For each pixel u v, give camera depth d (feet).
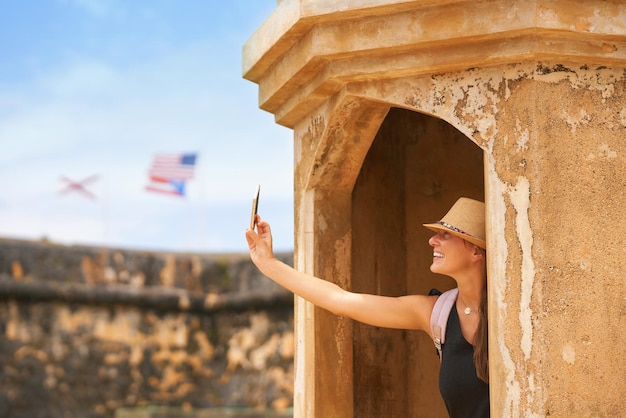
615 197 8.48
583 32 8.30
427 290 12.34
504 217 8.47
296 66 9.89
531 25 8.22
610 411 8.18
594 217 8.41
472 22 8.47
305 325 10.63
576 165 8.45
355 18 9.04
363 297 9.79
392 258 12.07
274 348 49.37
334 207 10.95
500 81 8.65
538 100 8.47
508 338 8.33
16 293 46.09
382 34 8.91
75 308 48.08
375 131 10.38
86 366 47.96
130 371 48.93
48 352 47.21
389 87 9.34
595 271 8.34
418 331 12.12
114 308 48.96
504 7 8.36
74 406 47.34
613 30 8.34
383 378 11.60
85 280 47.96
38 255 47.19
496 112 8.64
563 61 8.55
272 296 49.32
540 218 8.34
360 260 11.42
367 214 11.68
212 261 51.13
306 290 9.90
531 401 8.16
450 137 12.80
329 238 10.87
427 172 12.64
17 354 46.42
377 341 11.55
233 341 50.42
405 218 12.42
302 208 10.93
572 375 8.18
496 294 8.43
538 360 8.18
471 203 9.32
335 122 10.21
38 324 47.11
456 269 9.29
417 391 12.03
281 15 9.74
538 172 8.38
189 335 50.52
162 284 49.96
